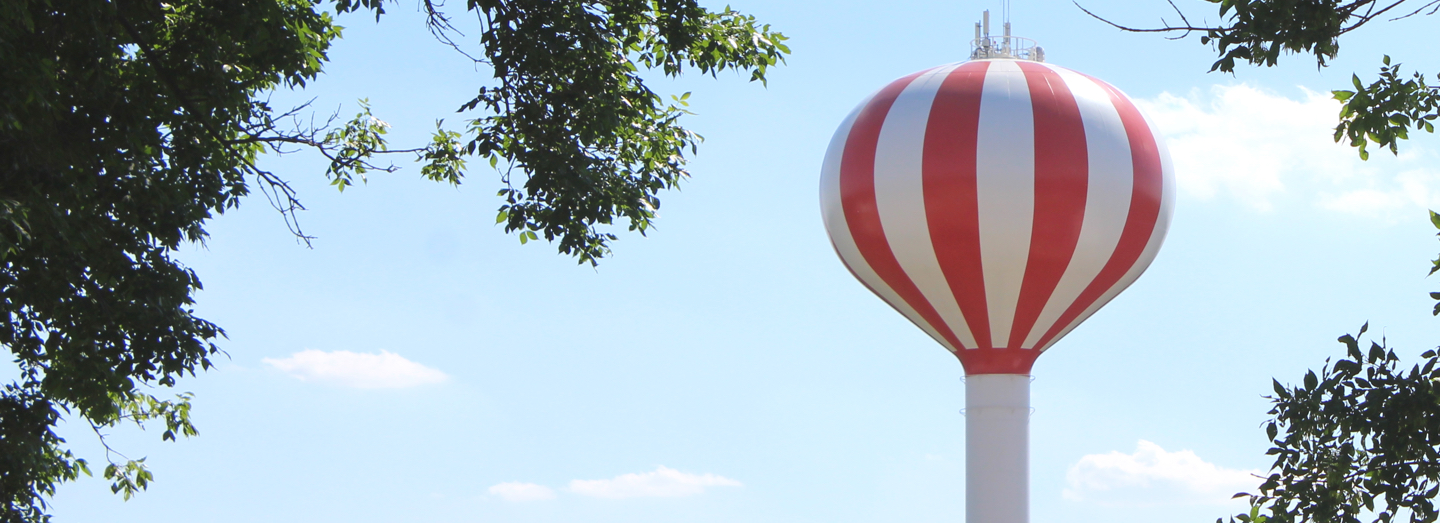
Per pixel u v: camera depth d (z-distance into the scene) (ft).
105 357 42.55
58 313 41.27
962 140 76.64
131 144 41.68
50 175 38.22
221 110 43.55
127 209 41.63
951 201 76.28
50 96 37.45
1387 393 25.81
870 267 81.15
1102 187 76.33
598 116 47.60
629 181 51.93
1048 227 75.92
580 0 48.26
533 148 47.88
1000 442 81.20
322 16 53.01
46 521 46.88
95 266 41.32
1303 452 27.17
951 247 77.00
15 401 43.47
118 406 52.16
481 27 47.80
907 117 78.84
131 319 41.29
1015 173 75.66
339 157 49.47
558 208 47.65
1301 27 26.99
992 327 80.07
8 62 34.78
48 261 40.04
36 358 43.11
